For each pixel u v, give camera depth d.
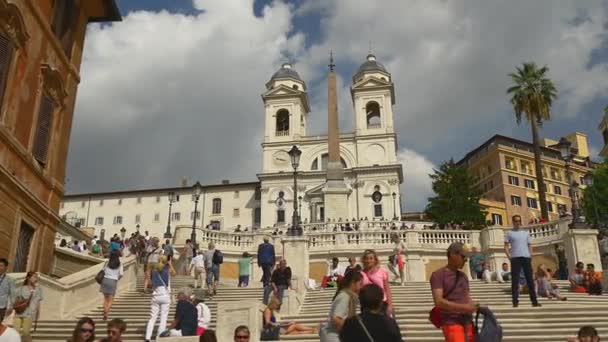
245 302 10.31
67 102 18.36
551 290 15.28
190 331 10.65
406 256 28.33
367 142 75.19
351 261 14.19
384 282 8.02
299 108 78.75
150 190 79.00
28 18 15.44
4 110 14.33
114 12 20.52
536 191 83.81
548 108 40.53
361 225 42.25
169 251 22.62
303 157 75.38
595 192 49.62
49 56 17.03
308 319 13.91
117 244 27.44
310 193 70.69
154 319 11.62
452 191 59.22
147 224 77.56
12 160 14.71
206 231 30.12
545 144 92.19
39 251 16.36
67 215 79.31
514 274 12.45
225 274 29.73
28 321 10.78
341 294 6.43
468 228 57.25
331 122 60.19
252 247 30.41
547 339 10.34
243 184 76.81
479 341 6.04
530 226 28.33
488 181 85.25
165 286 11.92
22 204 15.14
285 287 15.00
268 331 11.15
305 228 44.09
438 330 11.16
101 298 16.73
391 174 71.94
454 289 6.36
